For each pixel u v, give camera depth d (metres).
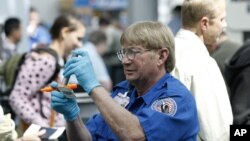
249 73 6.48
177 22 13.61
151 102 4.74
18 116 7.05
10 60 7.45
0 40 11.55
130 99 4.93
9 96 7.16
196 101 5.25
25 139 5.14
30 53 7.15
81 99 8.00
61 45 7.77
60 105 4.69
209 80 5.31
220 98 5.29
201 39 5.60
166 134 4.56
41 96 7.05
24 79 7.02
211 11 5.52
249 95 6.46
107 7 28.95
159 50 4.74
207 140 5.20
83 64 4.62
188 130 4.66
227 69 6.65
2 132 5.14
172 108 4.63
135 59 4.70
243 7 10.56
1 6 13.26
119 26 22.81
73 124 4.85
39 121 6.93
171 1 19.44
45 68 7.02
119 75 18.06
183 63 5.38
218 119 5.23
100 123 5.03
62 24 7.70
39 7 27.53
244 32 10.72
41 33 17.27
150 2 17.66
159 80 4.80
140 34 4.69
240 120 6.33
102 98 4.55
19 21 12.90
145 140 4.55
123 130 4.51
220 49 8.74
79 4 28.47
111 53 18.44
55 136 5.23
